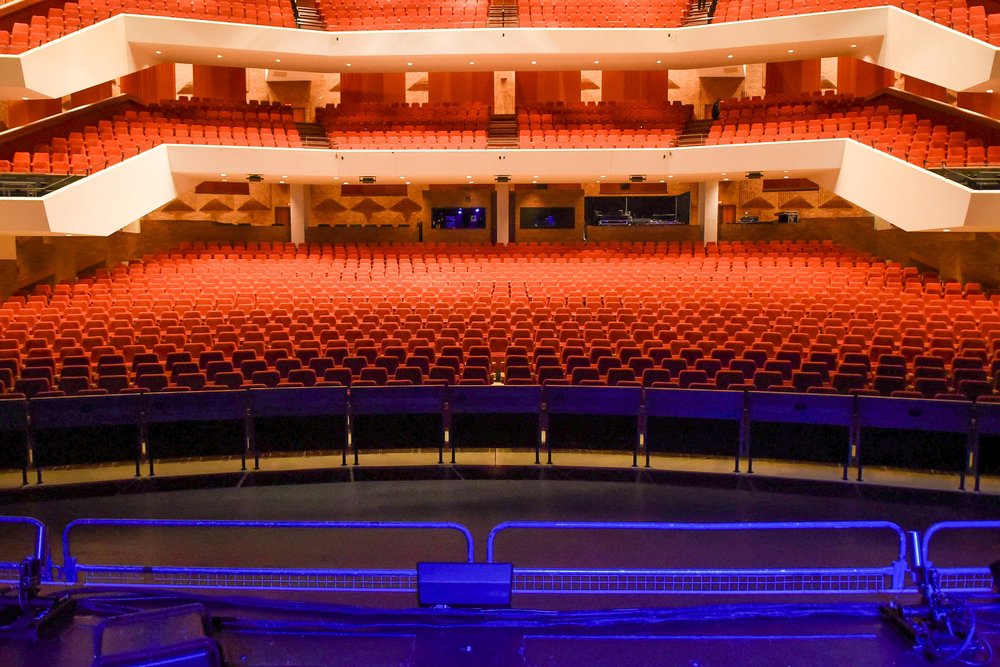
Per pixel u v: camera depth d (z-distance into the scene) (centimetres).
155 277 1282
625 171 1470
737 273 1329
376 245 1573
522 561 430
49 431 596
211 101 1673
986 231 1309
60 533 476
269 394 632
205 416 619
